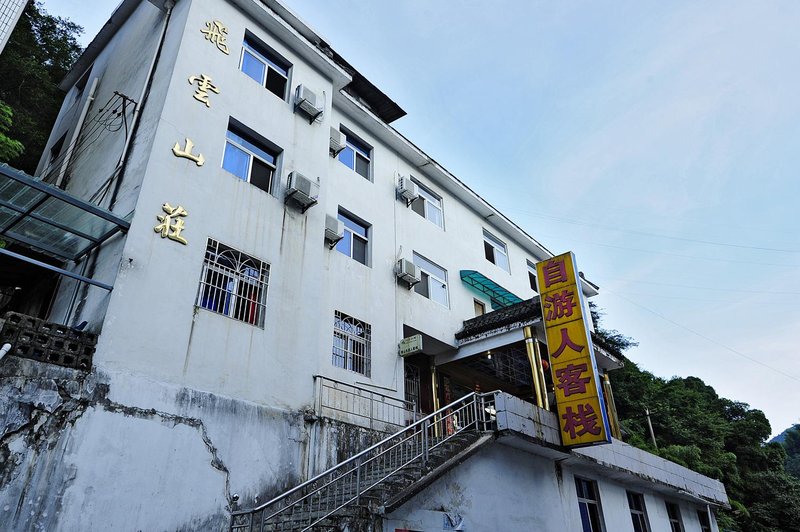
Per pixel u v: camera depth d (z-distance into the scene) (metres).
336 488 7.69
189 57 9.73
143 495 6.56
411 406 12.86
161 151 8.62
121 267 7.44
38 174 13.37
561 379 9.98
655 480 12.61
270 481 7.90
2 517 5.50
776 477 25.77
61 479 6.01
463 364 14.41
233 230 9.11
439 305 14.46
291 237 10.03
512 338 12.63
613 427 12.30
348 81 13.12
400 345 12.46
